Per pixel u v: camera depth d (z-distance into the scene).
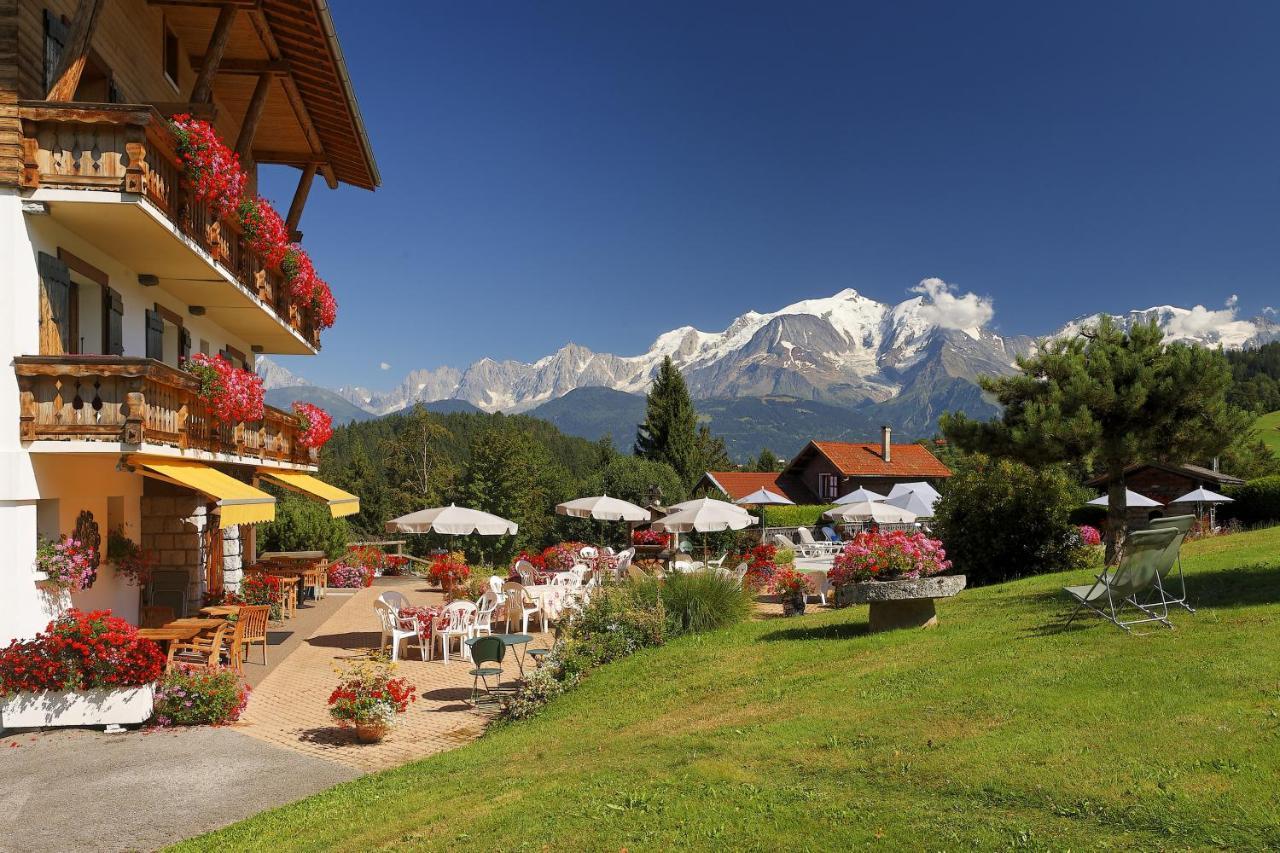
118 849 7.49
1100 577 9.99
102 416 11.46
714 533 39.38
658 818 6.07
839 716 8.12
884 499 33.97
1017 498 21.62
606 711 10.70
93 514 13.43
